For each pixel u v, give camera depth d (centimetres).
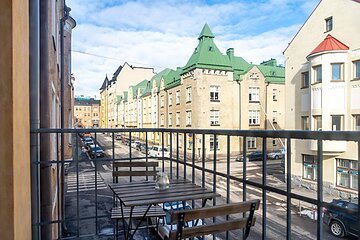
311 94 1623
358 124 1445
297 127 1802
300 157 1711
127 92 5562
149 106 4088
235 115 2895
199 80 2734
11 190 187
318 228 143
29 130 248
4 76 187
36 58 274
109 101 7000
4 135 187
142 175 331
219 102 2806
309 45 1722
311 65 1617
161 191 251
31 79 269
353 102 1460
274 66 3284
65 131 272
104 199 1271
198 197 234
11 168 187
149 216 296
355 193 1367
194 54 2898
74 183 1642
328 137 135
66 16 1005
